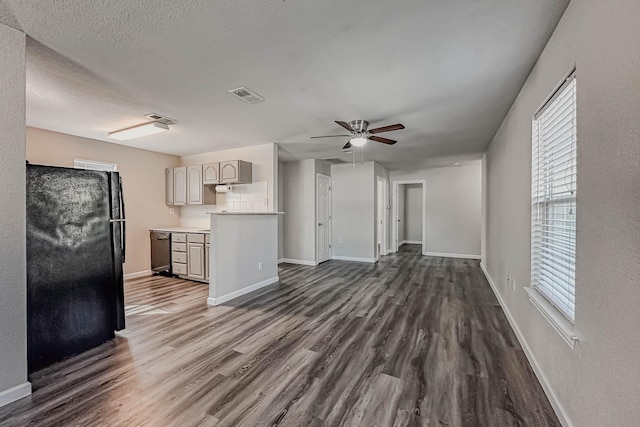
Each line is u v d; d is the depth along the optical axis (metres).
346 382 2.00
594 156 1.30
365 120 3.48
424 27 1.74
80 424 1.60
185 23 1.69
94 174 2.60
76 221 2.47
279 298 3.91
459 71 2.28
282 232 6.62
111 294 2.70
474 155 5.76
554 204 1.96
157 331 2.85
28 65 2.17
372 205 6.66
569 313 1.65
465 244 7.23
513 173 2.93
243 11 1.58
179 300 3.83
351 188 6.88
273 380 2.02
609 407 1.16
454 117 3.39
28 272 2.19
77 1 1.49
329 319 3.15
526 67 2.21
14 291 1.77
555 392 1.71
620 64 1.10
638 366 0.99
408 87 2.58
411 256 7.42
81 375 2.09
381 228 7.62
